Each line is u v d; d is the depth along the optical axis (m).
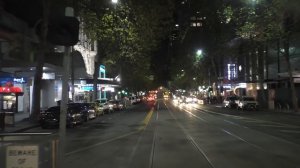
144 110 63.34
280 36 43.25
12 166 6.51
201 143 20.20
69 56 7.17
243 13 42.59
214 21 71.12
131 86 110.94
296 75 55.84
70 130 29.73
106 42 53.69
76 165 14.12
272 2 37.88
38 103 34.81
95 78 61.69
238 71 87.69
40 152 6.54
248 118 40.00
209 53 84.25
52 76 49.38
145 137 23.50
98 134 26.06
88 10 36.06
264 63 70.19
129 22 40.12
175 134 24.92
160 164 14.17
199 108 68.44
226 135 23.88
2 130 28.22
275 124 31.88
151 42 43.66
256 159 14.98
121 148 18.77
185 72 124.19
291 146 18.67
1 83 40.03
